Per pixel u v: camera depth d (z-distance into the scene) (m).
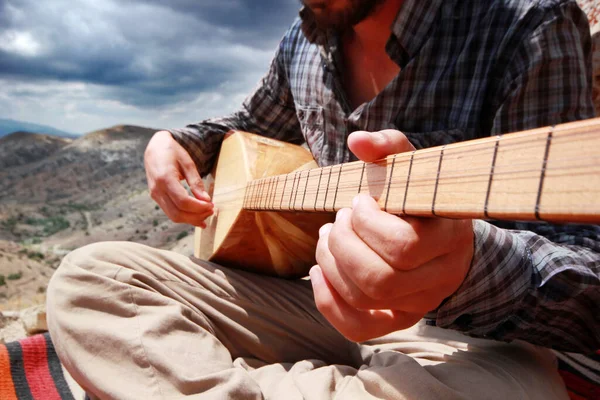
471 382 0.73
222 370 0.83
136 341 0.85
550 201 0.37
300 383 0.82
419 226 0.52
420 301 0.59
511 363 0.83
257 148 1.38
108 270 0.97
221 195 1.41
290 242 1.16
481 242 0.68
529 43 1.02
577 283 0.69
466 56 1.10
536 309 0.74
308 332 1.10
